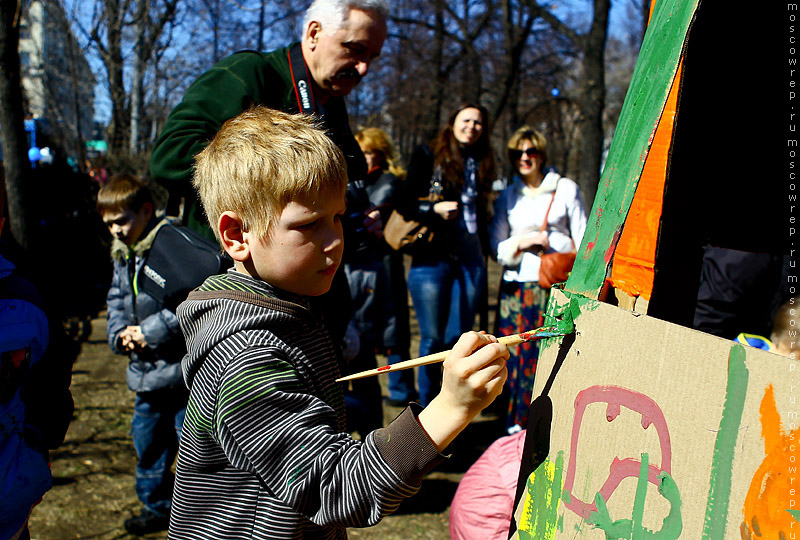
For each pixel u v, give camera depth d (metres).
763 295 2.65
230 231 1.17
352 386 3.30
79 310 6.52
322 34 2.14
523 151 3.66
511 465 1.75
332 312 2.07
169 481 2.70
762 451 0.73
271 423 1.01
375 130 4.07
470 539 1.70
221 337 1.09
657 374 0.87
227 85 2.04
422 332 3.77
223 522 1.12
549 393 1.09
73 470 3.23
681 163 1.39
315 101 2.21
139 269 2.47
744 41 1.33
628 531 0.88
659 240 1.31
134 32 10.70
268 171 1.10
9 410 1.42
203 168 1.24
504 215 3.80
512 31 11.23
